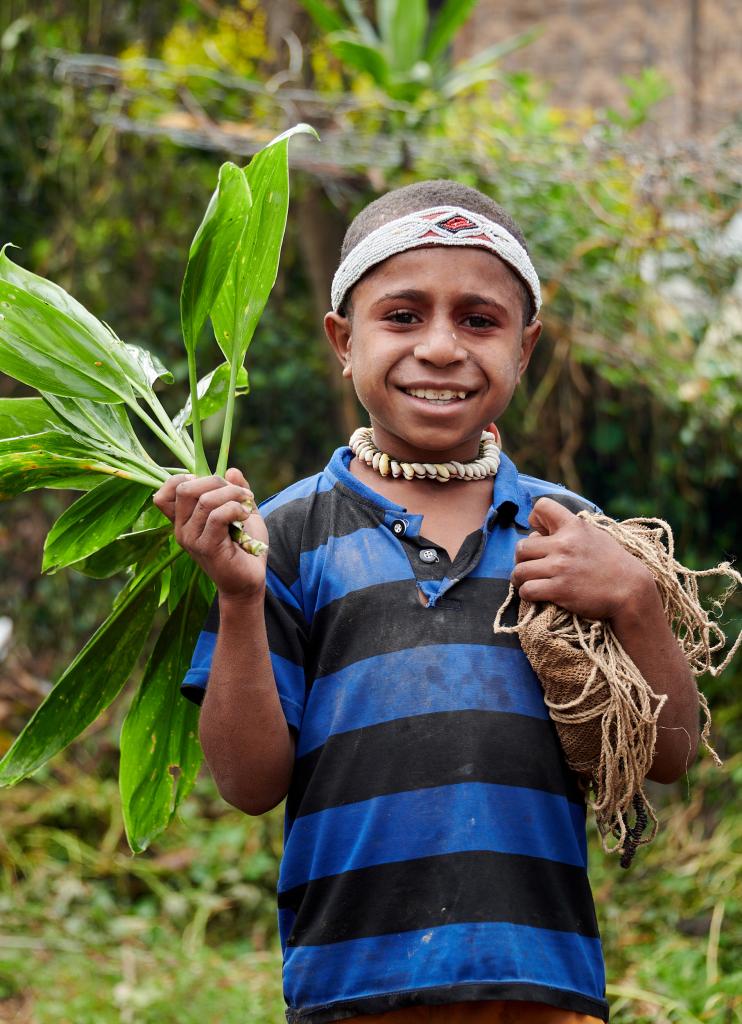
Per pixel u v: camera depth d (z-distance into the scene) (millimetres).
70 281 6176
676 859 4762
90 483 1966
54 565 2014
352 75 6062
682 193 4719
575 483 5582
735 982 3611
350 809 1749
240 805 1843
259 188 1861
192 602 2043
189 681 1832
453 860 1698
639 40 6707
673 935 4266
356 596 1834
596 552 1774
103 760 5680
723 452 5453
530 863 1725
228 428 1855
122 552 2000
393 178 4906
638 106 5152
